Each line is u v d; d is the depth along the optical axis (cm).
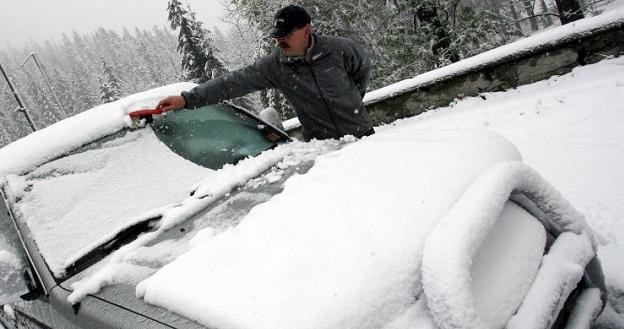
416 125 634
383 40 1120
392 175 169
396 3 1134
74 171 238
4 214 227
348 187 168
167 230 206
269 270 134
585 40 571
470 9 1105
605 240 240
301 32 273
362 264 127
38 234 212
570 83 552
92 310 161
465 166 163
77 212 222
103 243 206
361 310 117
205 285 139
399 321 121
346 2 1242
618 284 197
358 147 220
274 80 307
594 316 150
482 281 130
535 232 152
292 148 266
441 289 117
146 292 150
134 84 6525
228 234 168
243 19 1336
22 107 1398
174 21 2211
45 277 197
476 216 130
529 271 140
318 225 148
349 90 299
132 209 228
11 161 241
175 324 132
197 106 286
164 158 256
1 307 296
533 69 611
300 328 112
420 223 139
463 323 113
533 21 3362
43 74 2234
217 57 2203
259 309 120
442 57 1056
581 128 415
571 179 326
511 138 455
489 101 620
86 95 6281
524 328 125
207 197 223
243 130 297
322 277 126
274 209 173
